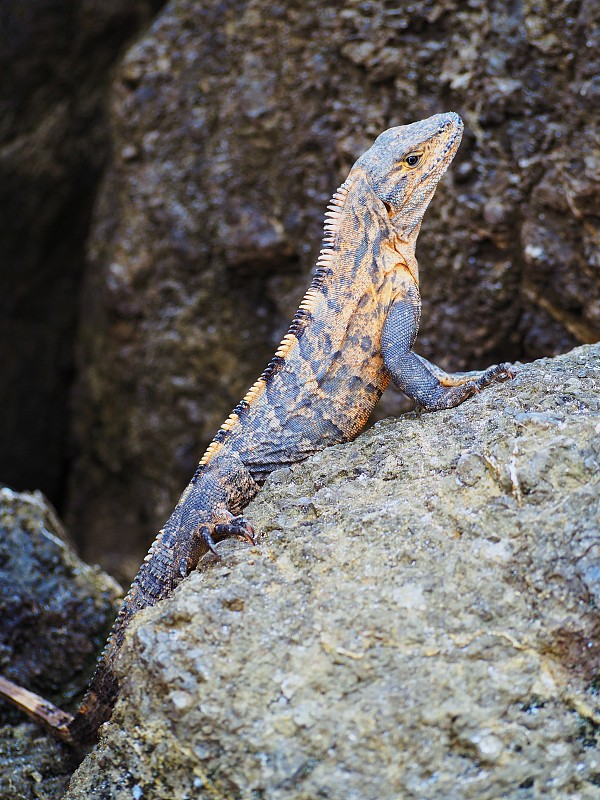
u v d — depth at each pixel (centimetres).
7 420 1556
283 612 525
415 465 585
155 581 622
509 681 486
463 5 962
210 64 1181
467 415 609
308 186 1092
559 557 507
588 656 493
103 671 638
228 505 630
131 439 1310
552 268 923
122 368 1302
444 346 1020
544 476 532
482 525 530
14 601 829
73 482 1453
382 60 1004
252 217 1145
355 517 559
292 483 620
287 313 1152
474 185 966
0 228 1487
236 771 491
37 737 717
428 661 493
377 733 480
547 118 918
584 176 873
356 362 671
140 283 1255
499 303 980
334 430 670
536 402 596
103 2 1445
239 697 501
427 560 525
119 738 529
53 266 1554
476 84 952
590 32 865
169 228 1222
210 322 1230
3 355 1530
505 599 505
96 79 1498
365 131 1029
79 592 859
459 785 471
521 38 921
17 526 875
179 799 505
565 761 474
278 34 1104
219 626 524
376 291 671
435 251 1001
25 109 1456
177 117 1213
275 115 1111
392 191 674
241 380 1220
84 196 1542
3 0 1405
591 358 647
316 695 495
